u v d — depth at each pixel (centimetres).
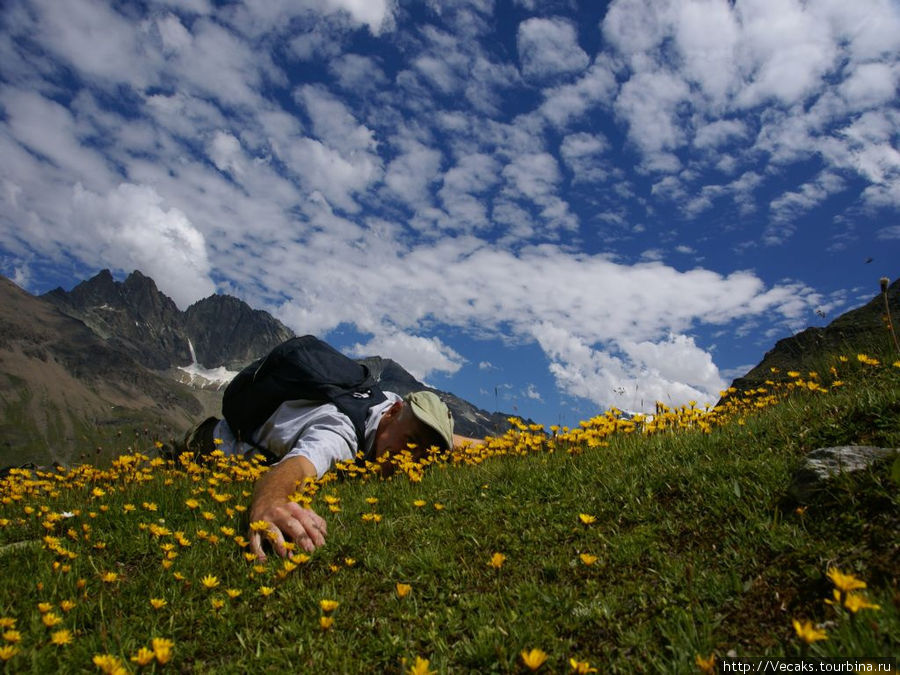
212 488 146
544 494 128
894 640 60
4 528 129
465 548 109
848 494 91
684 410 169
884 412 117
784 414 141
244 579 99
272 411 164
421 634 83
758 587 81
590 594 87
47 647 81
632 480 121
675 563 90
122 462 155
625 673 71
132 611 93
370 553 108
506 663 73
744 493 105
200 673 79
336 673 77
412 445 164
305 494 129
